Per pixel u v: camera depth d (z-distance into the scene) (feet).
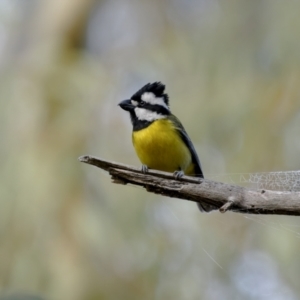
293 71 39.78
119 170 22.84
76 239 35.96
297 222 36.76
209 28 43.68
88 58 43.34
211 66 42.06
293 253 35.96
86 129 39.29
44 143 38.29
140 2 48.52
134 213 37.78
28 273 35.06
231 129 39.73
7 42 45.34
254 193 21.71
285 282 36.83
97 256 36.19
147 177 22.74
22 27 46.47
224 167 39.29
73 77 40.78
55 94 40.01
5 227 36.06
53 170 37.40
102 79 41.83
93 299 35.27
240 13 42.86
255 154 38.40
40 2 47.39
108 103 40.86
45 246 35.70
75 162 37.96
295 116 38.83
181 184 22.52
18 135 38.37
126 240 37.19
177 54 44.01
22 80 40.42
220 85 41.16
